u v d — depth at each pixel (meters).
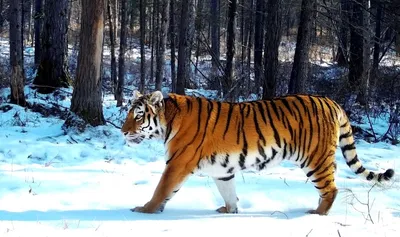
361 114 15.48
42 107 14.80
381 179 6.35
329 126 6.08
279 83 18.58
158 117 5.90
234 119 5.92
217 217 5.81
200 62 30.39
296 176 8.38
